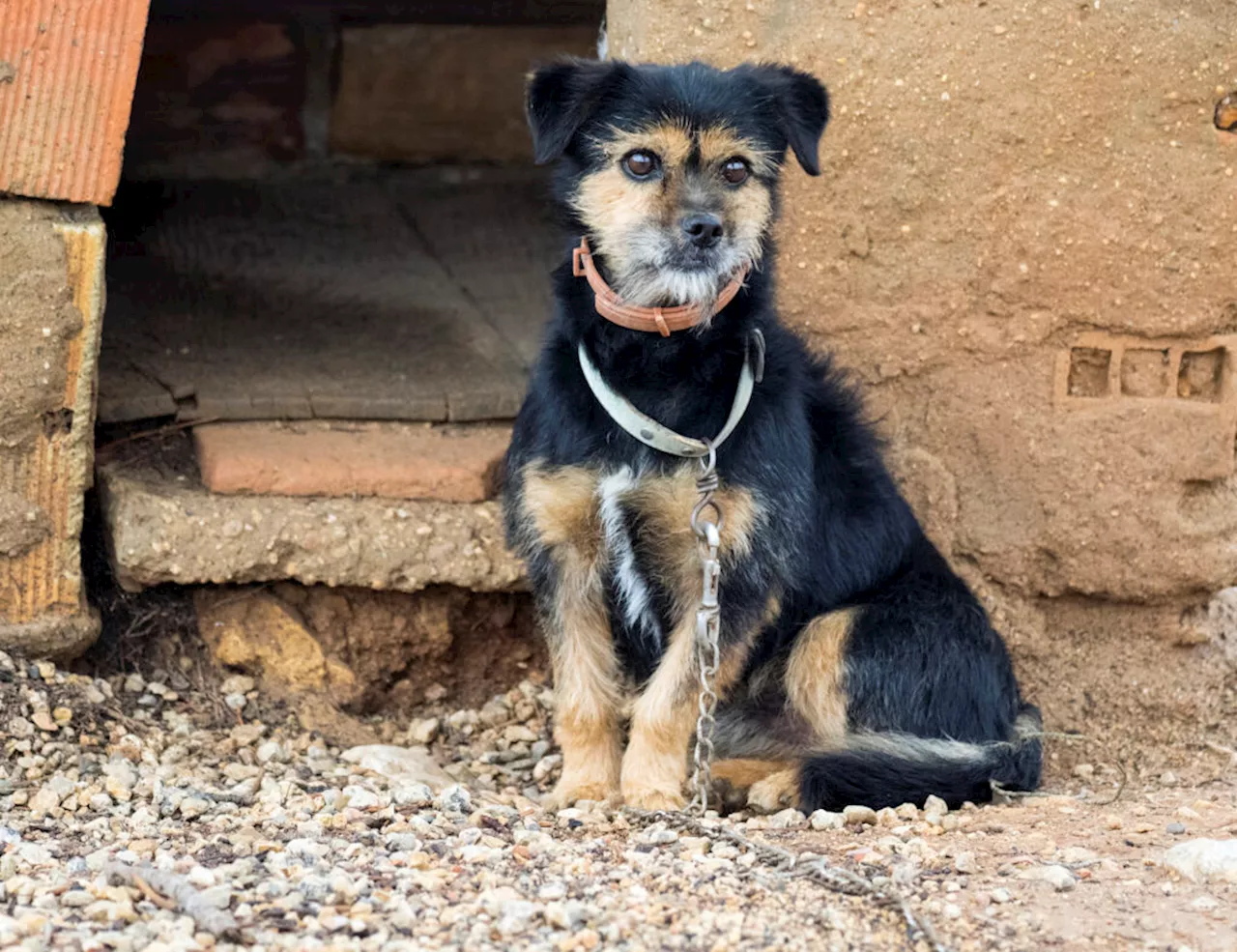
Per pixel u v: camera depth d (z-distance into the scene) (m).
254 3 3.14
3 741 2.32
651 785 2.29
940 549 2.52
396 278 2.98
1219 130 2.44
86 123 2.33
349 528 2.47
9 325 2.34
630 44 2.46
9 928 1.98
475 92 3.29
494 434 2.61
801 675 2.36
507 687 2.58
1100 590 2.52
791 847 2.17
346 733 2.49
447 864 2.11
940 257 2.47
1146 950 2.00
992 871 2.11
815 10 2.43
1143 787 2.39
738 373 2.26
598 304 2.25
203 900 2.01
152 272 2.91
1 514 2.37
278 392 2.61
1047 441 2.50
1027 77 2.43
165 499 2.46
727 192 2.26
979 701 2.36
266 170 3.22
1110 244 2.46
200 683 2.49
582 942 1.99
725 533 2.27
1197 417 2.49
